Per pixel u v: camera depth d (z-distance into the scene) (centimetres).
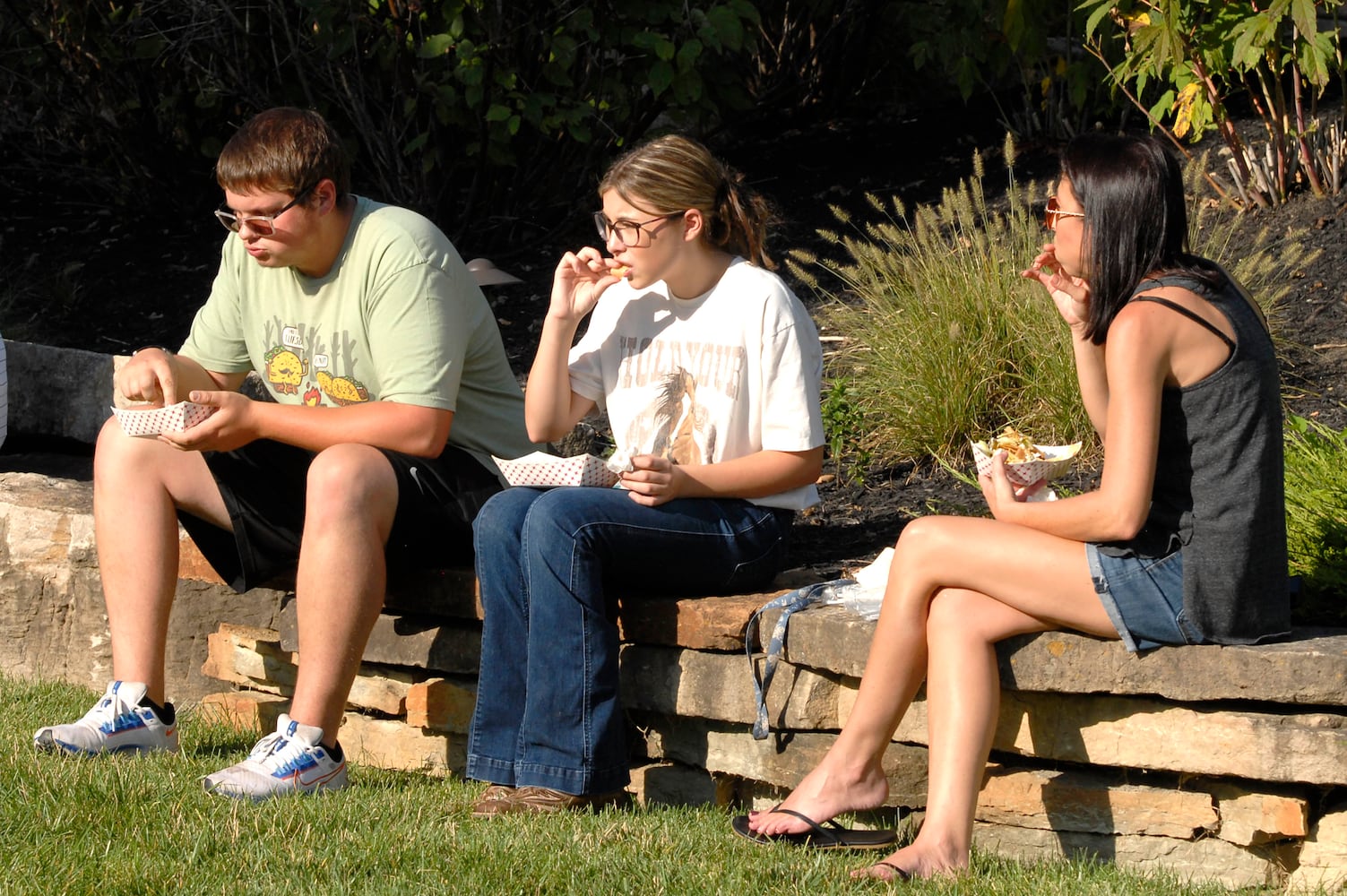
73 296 1858
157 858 762
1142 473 741
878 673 804
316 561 873
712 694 891
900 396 1416
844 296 1727
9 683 1142
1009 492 799
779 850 793
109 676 1142
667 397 916
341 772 895
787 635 861
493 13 1762
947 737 775
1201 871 791
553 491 870
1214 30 1568
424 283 938
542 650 848
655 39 1780
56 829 798
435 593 966
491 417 1011
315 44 1820
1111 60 1962
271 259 933
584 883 744
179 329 1802
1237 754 767
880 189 1997
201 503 966
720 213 913
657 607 902
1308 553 975
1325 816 775
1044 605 774
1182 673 766
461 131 1917
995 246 1520
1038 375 1375
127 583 952
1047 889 740
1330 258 1547
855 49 2239
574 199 1983
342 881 741
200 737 1017
